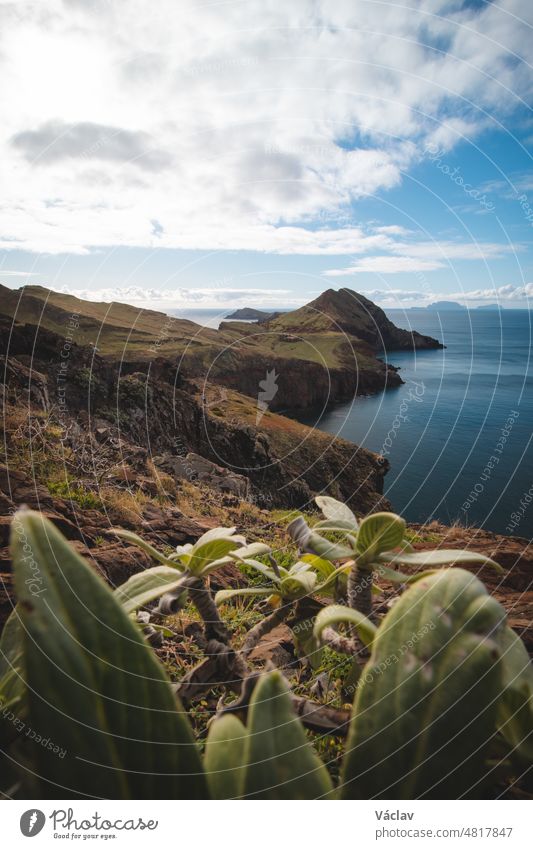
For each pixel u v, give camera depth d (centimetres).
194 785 55
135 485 654
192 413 1714
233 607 270
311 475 2169
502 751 89
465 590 67
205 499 795
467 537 468
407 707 62
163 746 54
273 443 2191
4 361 922
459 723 61
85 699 52
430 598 68
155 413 1477
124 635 54
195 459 1241
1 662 88
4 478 434
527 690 79
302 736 60
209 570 112
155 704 54
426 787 60
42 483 494
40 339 1258
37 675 50
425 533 506
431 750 61
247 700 100
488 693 61
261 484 1466
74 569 54
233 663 109
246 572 343
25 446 589
